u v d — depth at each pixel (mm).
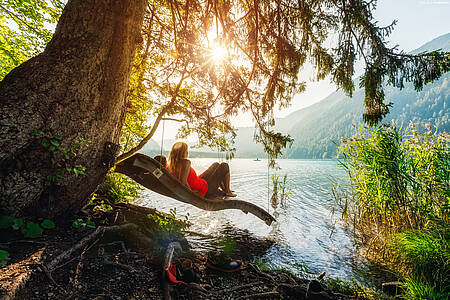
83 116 2490
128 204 4543
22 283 1459
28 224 2166
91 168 2744
